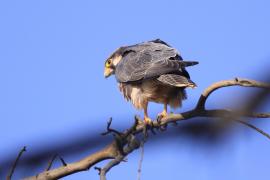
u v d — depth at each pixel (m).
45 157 7.29
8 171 7.76
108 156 8.48
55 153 7.06
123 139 8.52
